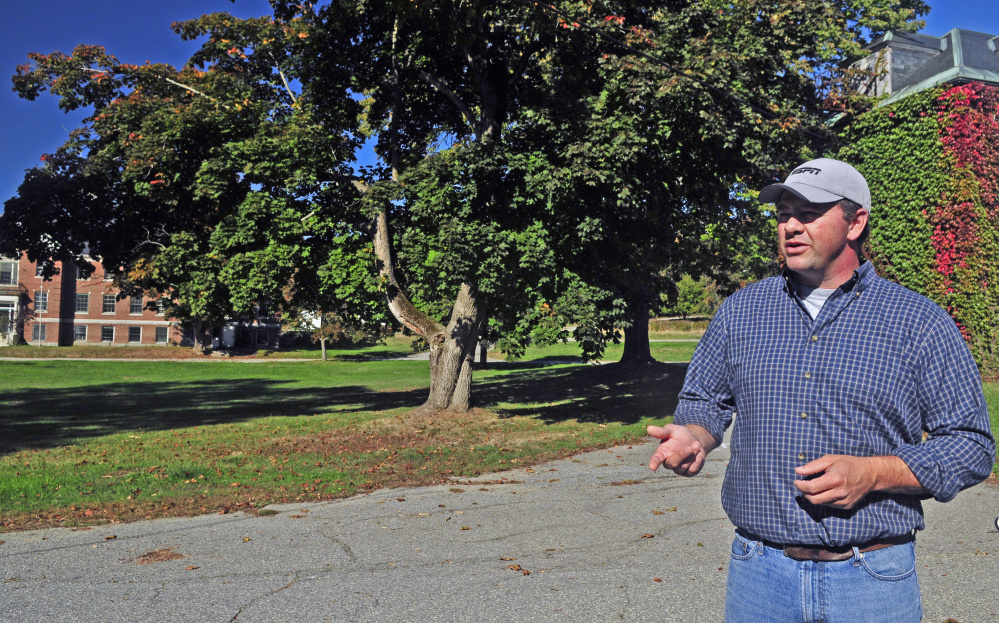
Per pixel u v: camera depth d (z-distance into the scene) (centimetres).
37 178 1653
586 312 1320
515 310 1431
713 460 1009
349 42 1612
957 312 1711
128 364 4750
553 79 1573
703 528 673
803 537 201
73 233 1712
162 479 942
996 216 1712
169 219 1738
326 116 1631
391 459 1096
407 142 1814
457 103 1634
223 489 880
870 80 2097
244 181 1598
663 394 2023
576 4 1291
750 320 226
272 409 2025
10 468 1055
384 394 2486
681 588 515
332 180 1620
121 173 1633
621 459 1075
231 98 1576
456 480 934
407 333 1706
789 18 1304
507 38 1561
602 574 548
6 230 1677
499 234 1306
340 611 483
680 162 1387
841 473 179
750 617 217
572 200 1302
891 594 198
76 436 1456
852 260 214
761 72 1334
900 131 1825
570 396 2100
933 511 707
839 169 209
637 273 1444
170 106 1565
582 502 791
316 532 682
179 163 1555
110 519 738
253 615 478
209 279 1562
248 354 6212
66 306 6719
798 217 211
